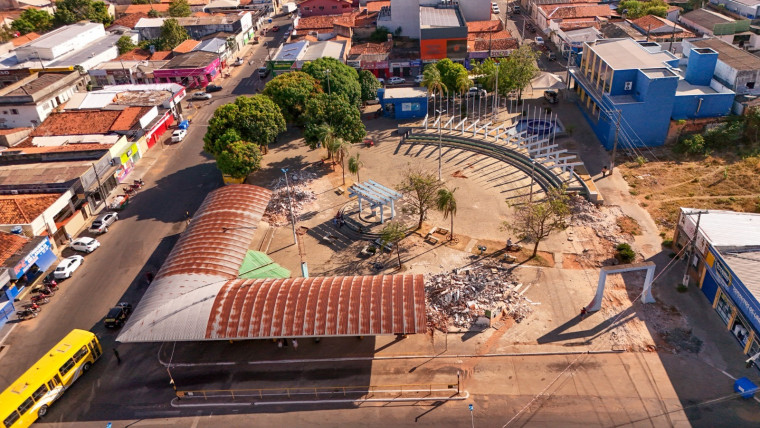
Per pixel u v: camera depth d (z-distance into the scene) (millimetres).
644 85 86500
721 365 50781
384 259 67875
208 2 192375
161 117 108062
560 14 147000
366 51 132000
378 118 110438
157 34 162875
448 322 57625
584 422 46250
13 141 100250
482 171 86812
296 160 94438
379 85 114688
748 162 82688
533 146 91750
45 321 61844
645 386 49156
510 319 57531
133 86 121000
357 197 81812
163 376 53781
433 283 62156
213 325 51938
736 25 126625
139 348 57344
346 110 89438
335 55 126438
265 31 178125
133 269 69562
